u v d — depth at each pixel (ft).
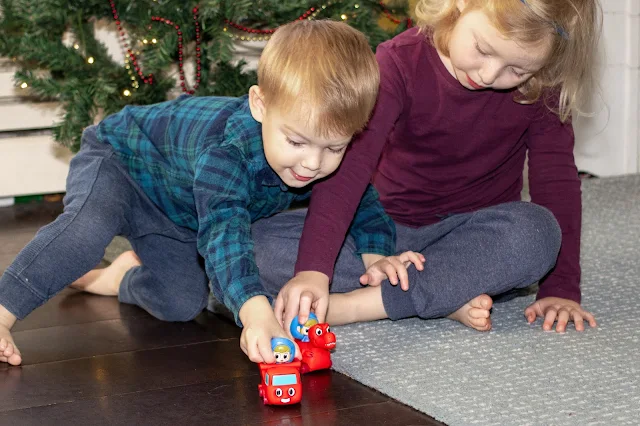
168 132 4.45
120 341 4.44
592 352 4.08
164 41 6.81
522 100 4.62
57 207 8.11
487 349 4.14
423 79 4.62
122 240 6.71
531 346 4.18
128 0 6.84
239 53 8.20
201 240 3.87
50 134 8.33
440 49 4.53
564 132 4.88
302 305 3.82
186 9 6.89
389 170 5.05
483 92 4.61
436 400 3.51
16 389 3.75
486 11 3.99
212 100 4.49
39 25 6.87
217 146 3.98
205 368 4.02
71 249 4.25
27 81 6.89
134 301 5.01
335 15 7.06
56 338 4.48
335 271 4.71
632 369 3.84
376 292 4.50
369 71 3.69
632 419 3.30
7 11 6.82
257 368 4.01
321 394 3.65
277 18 7.14
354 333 4.43
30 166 8.17
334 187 4.23
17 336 4.51
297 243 4.76
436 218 5.02
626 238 6.48
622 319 4.61
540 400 3.50
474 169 4.86
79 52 7.09
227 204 3.85
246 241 3.78
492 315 4.76
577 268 4.75
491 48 4.03
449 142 4.75
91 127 4.84
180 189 4.48
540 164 4.85
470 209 5.02
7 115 8.02
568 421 3.29
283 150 3.65
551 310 4.54
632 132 9.24
